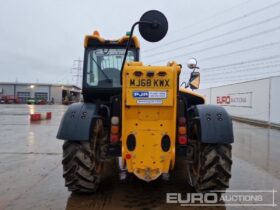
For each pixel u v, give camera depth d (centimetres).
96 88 477
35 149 764
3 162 609
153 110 365
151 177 362
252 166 586
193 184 412
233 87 1933
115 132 386
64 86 6575
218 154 374
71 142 390
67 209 353
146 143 364
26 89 6525
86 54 480
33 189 427
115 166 555
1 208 356
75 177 384
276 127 1382
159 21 367
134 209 354
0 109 3152
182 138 384
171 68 361
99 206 362
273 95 1442
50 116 1834
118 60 479
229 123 377
